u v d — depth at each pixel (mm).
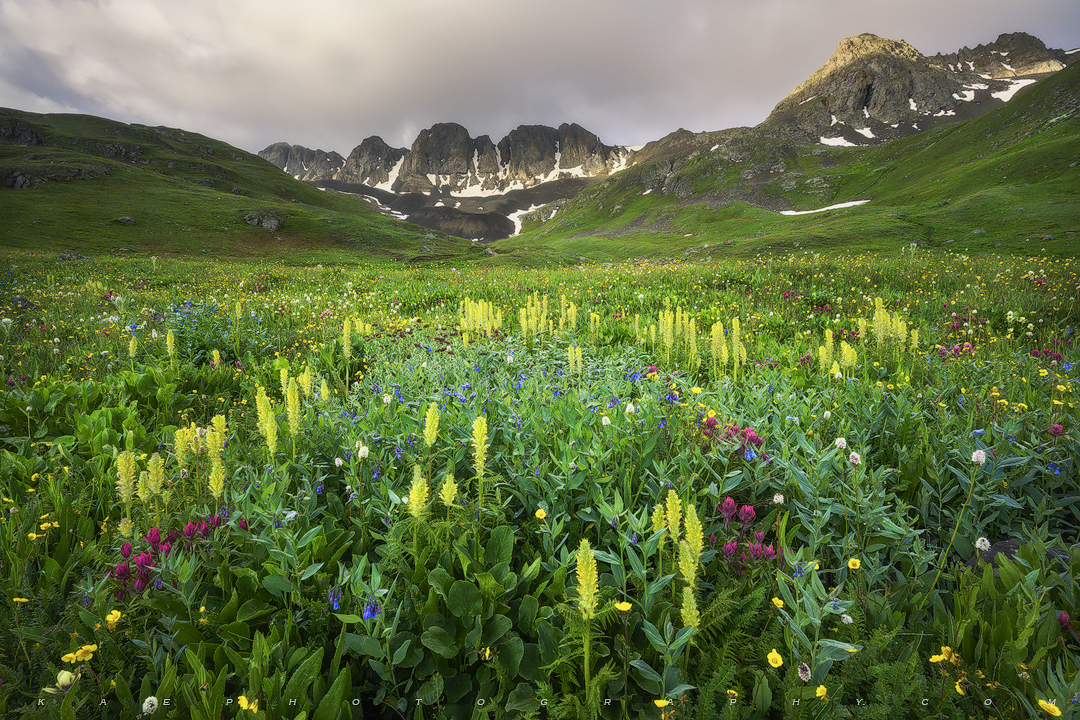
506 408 4031
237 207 78562
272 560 2463
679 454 3150
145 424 4508
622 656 1931
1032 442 3250
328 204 131625
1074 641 1907
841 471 2908
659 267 18344
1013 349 6500
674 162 181750
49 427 4172
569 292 12922
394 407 4227
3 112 131750
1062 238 38594
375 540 2805
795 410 3947
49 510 2895
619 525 2539
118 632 2057
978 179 77688
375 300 12438
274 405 4418
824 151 155625
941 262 16141
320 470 3385
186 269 21281
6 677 1866
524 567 2381
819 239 50156
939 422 3771
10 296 10250
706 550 2330
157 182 91938
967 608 2084
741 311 9891
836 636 2016
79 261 22859
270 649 1939
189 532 2381
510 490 3139
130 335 6984
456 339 7090
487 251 64000
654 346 6816
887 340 5965
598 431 3668
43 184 76062
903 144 133750
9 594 2129
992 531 2889
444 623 2117
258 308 10422
